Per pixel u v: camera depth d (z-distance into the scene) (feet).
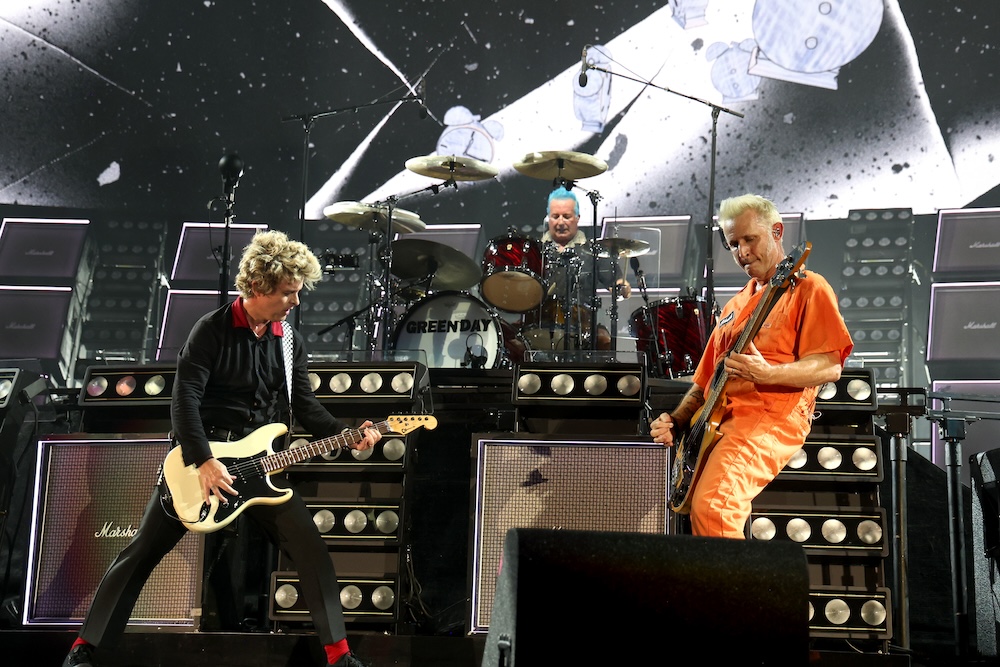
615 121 27.68
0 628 13.33
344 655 10.68
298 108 28.55
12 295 25.93
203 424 10.77
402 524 12.07
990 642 13.82
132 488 12.48
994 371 23.49
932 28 26.22
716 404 9.84
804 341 9.74
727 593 6.61
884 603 11.45
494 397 14.74
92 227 27.30
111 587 10.50
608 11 27.76
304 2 28.48
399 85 28.32
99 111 28.45
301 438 12.44
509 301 21.04
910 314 24.62
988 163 25.90
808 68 26.84
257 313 10.72
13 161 28.17
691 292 21.04
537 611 6.43
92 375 13.11
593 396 12.26
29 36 28.35
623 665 6.44
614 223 26.20
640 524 11.76
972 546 14.37
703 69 27.37
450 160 22.90
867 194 26.50
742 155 27.12
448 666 11.55
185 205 28.35
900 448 12.55
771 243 10.02
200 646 11.82
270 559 13.26
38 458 12.63
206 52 28.53
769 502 11.92
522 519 11.84
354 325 20.65
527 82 28.02
